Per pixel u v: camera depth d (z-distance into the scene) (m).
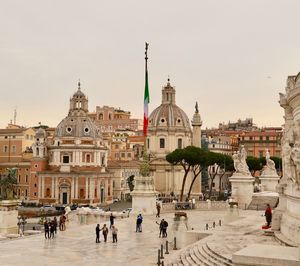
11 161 142.62
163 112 133.38
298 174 27.31
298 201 27.55
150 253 33.75
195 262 26.08
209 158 94.69
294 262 19.30
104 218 59.66
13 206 52.53
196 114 121.56
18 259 31.94
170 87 136.75
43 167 128.38
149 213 58.25
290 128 31.55
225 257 24.42
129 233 44.31
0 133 146.75
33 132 149.75
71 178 122.38
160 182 129.50
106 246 37.19
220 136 176.62
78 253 34.12
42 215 94.94
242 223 39.81
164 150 130.88
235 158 65.69
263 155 153.12
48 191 123.75
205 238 31.73
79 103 135.38
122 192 143.75
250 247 22.17
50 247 36.94
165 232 42.31
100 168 129.00
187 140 133.62
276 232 31.70
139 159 159.38
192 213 60.47
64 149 127.81
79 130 129.62
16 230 52.94
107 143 172.25
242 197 64.00
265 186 72.25
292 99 29.33
